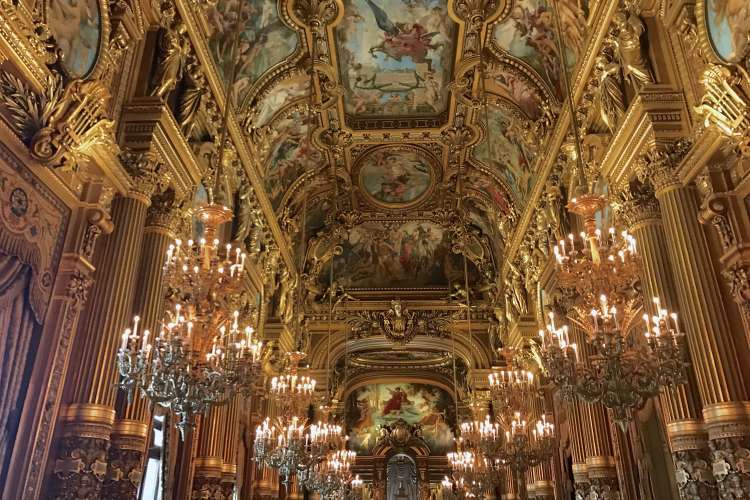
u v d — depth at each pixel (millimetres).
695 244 7508
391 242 23125
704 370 7020
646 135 8336
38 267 6527
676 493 8656
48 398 6625
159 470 10250
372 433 32000
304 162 18219
